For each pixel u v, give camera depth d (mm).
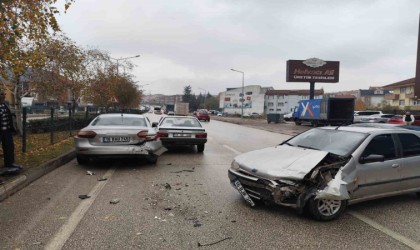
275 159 5395
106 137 8180
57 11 7406
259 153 5934
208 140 16922
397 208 5555
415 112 43531
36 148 10492
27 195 5824
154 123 11594
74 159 9820
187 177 7539
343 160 5152
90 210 5055
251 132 23906
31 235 4098
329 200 4844
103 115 9602
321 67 44875
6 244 3844
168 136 11625
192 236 4191
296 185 4754
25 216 4750
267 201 5004
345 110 32594
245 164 5449
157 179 7254
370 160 5266
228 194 6113
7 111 6867
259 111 109062
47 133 15883
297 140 6570
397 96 70375
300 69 44750
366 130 5926
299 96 109688
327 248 3943
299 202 4738
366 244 4082
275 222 4742
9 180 6152
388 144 5707
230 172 5656
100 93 27234
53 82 15195
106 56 28031
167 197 5848
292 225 4645
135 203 5449
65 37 16234
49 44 13914
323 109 32969
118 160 9680
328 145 5789
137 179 7211
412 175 5781
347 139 5738
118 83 36938
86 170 8094
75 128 19047
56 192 6035
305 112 36500
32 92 15148
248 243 4031
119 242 3959
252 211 5176
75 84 18828
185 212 5070
